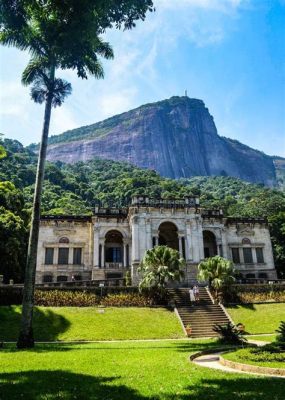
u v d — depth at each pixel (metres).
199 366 15.35
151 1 22.69
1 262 50.47
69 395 10.63
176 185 141.25
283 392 10.69
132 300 42.41
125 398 10.23
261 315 40.56
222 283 44.22
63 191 127.06
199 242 55.47
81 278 57.53
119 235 62.41
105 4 22.72
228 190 195.62
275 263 70.00
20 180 116.81
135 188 131.75
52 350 21.92
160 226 60.62
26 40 27.00
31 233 24.89
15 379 12.77
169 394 10.51
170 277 43.28
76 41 26.55
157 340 31.44
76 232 59.88
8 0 22.92
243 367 15.12
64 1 23.72
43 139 27.27
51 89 28.48
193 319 38.44
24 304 23.84
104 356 18.94
